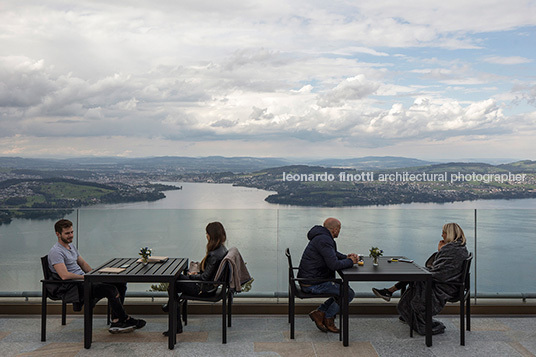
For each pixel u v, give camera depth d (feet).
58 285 13.79
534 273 16.99
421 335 14.46
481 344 13.76
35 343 13.75
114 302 14.33
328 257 13.85
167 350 13.24
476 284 17.10
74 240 17.35
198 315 16.46
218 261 13.83
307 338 14.26
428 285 13.46
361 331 14.88
